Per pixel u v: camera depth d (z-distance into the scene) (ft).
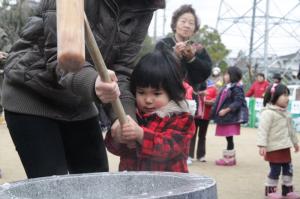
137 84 9.24
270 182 19.47
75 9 4.44
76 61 4.30
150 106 9.18
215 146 36.40
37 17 8.54
